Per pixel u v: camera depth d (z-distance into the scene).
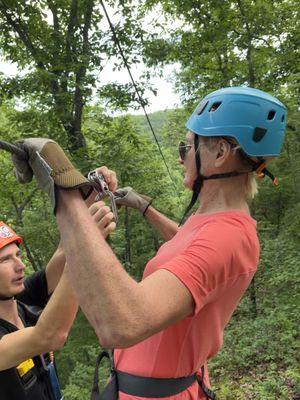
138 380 1.35
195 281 1.05
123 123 11.91
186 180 1.43
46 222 12.07
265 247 9.64
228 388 6.25
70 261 0.96
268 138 1.30
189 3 10.38
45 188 1.02
